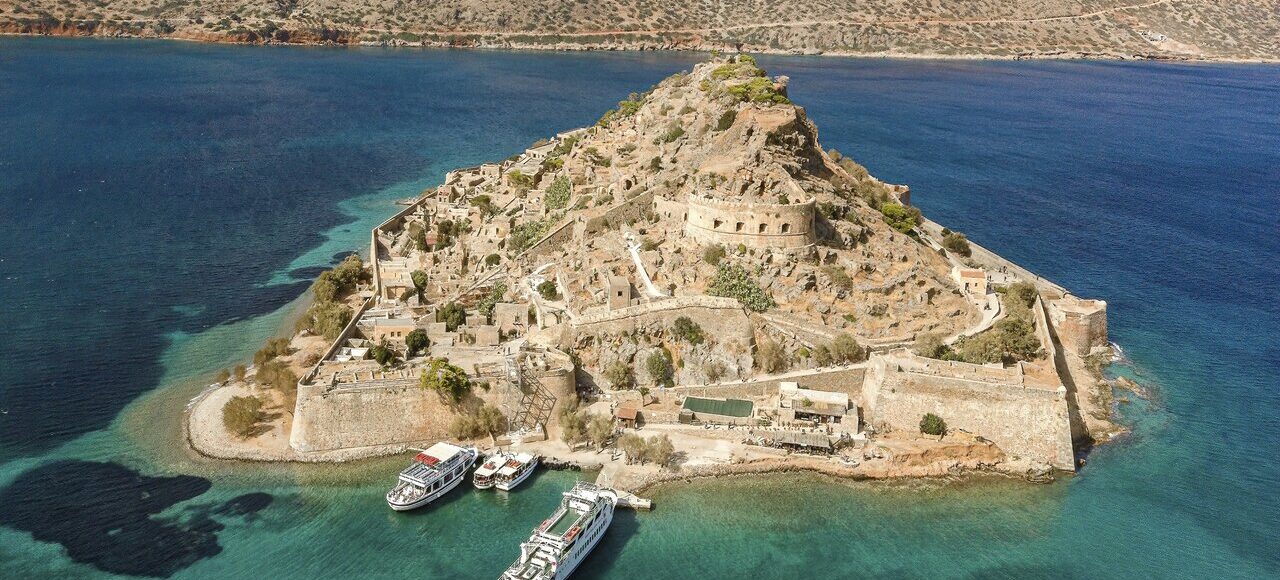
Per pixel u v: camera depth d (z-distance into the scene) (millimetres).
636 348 181125
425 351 180000
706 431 166625
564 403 169000
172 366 193000
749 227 194875
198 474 153625
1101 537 145375
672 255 199750
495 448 160750
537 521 145000
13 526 139750
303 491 150375
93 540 137375
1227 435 176625
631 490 152000
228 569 133000
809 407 168000
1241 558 142000
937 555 140250
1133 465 164375
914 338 185250
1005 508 151250
